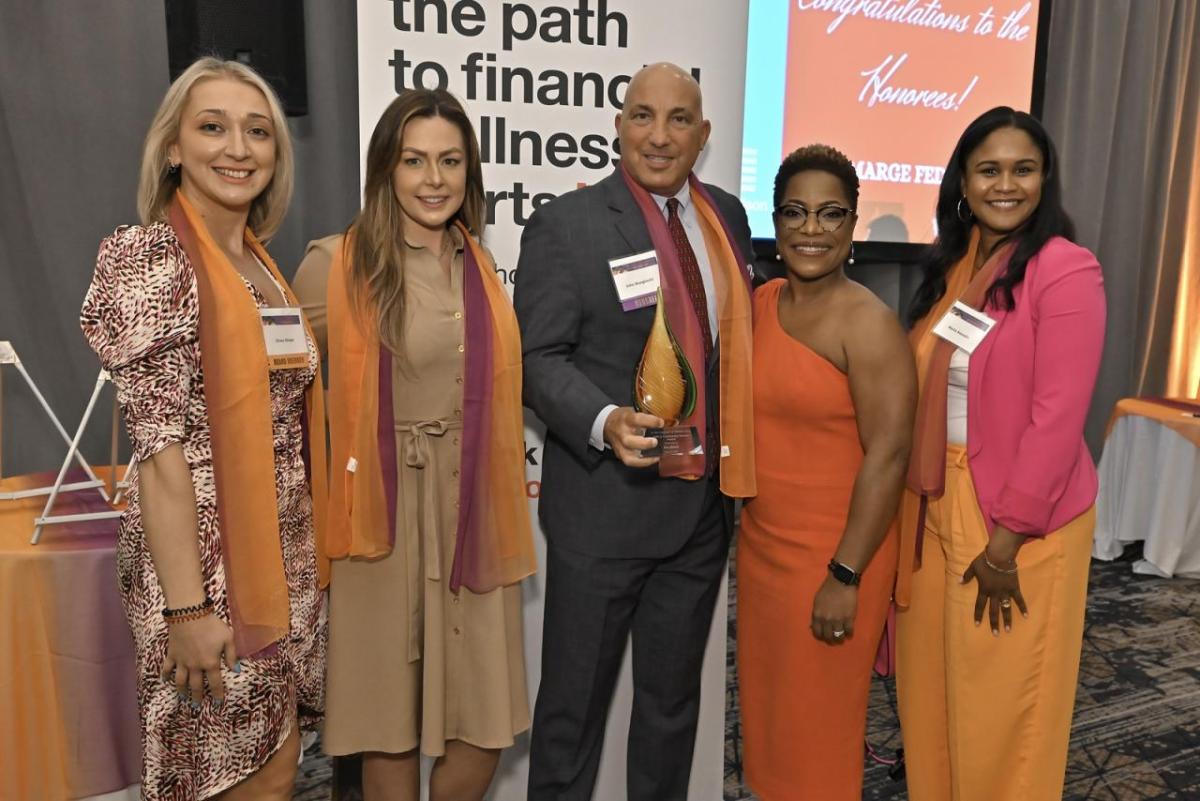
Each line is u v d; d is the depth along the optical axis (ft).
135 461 4.23
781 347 5.08
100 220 9.75
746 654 5.67
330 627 4.84
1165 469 12.01
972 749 5.13
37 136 9.45
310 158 10.40
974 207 5.05
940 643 5.39
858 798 5.47
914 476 5.15
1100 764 7.54
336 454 4.73
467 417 4.83
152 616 4.00
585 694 5.30
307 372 4.47
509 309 5.08
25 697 5.47
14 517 6.06
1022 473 4.69
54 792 5.59
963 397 5.07
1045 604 4.92
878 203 12.78
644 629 5.60
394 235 4.71
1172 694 8.89
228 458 3.97
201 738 4.02
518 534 5.12
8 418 9.71
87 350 9.89
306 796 7.03
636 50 6.18
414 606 4.88
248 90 4.10
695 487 5.24
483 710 5.01
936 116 12.86
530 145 6.10
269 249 10.43
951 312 5.07
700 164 6.41
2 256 9.59
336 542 4.70
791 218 4.80
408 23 5.79
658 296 4.90
